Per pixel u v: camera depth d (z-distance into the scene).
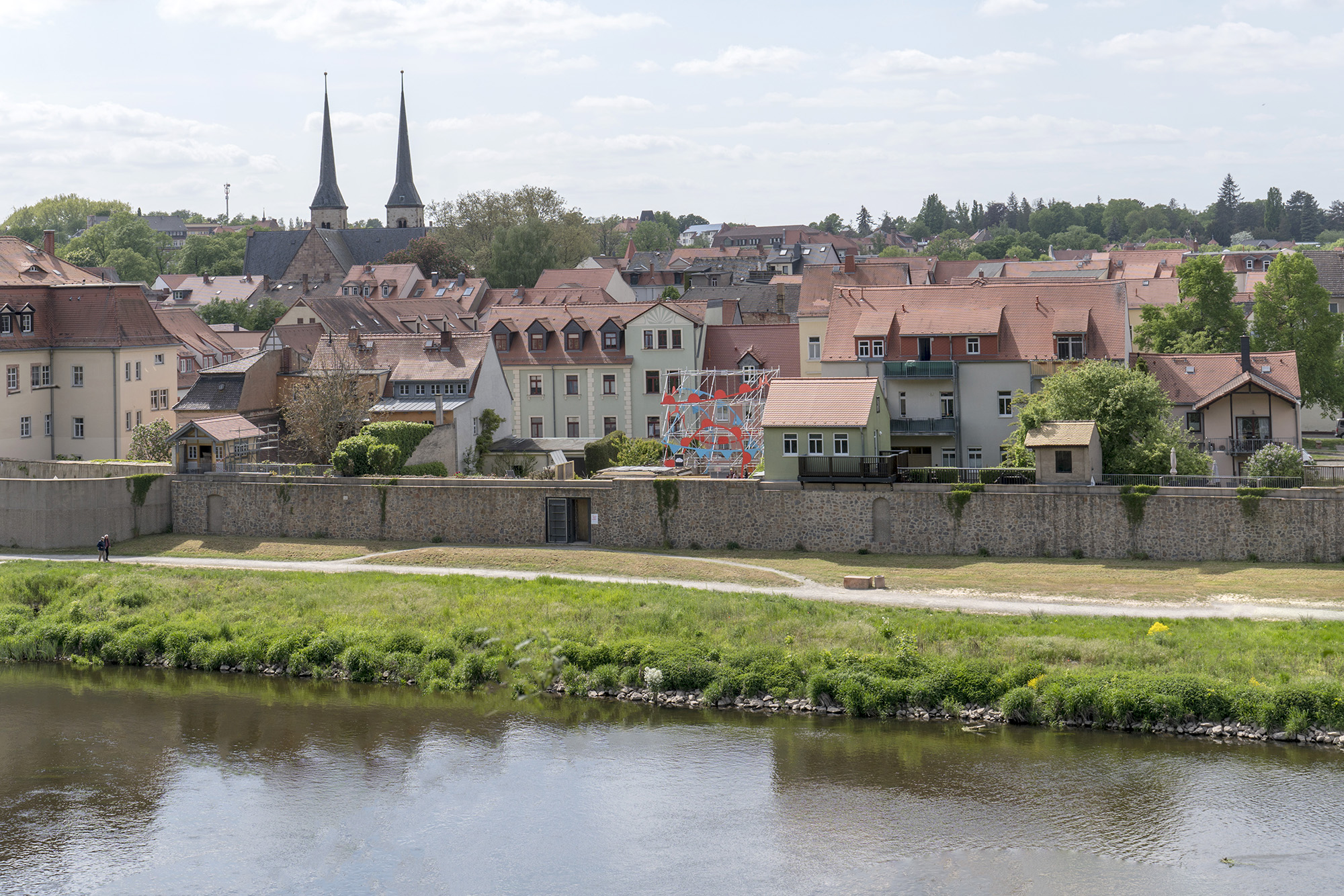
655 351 107.88
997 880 38.62
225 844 42.09
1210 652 52.25
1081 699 49.91
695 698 54.66
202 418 86.06
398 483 78.81
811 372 105.38
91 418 100.56
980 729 50.19
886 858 40.16
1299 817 41.62
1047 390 74.12
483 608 63.62
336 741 51.12
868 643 56.09
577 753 49.16
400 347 100.69
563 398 109.62
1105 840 40.72
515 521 77.19
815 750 48.50
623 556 72.56
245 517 81.56
